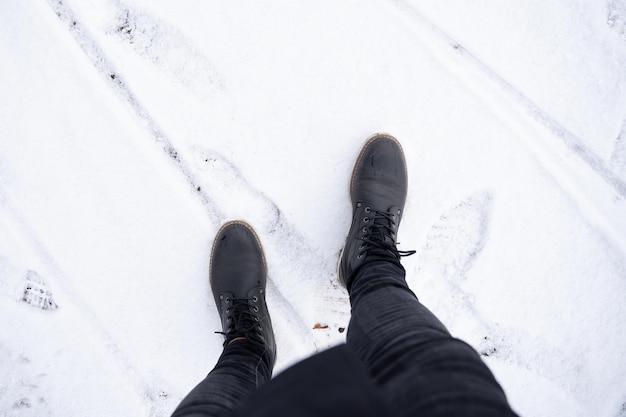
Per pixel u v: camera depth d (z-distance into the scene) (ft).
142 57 3.65
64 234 3.68
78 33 3.62
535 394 3.90
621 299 3.83
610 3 3.66
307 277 3.78
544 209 3.77
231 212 3.73
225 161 3.70
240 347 3.22
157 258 3.73
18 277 3.67
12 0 3.58
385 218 3.57
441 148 3.74
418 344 2.23
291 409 1.58
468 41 3.69
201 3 3.62
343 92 3.69
